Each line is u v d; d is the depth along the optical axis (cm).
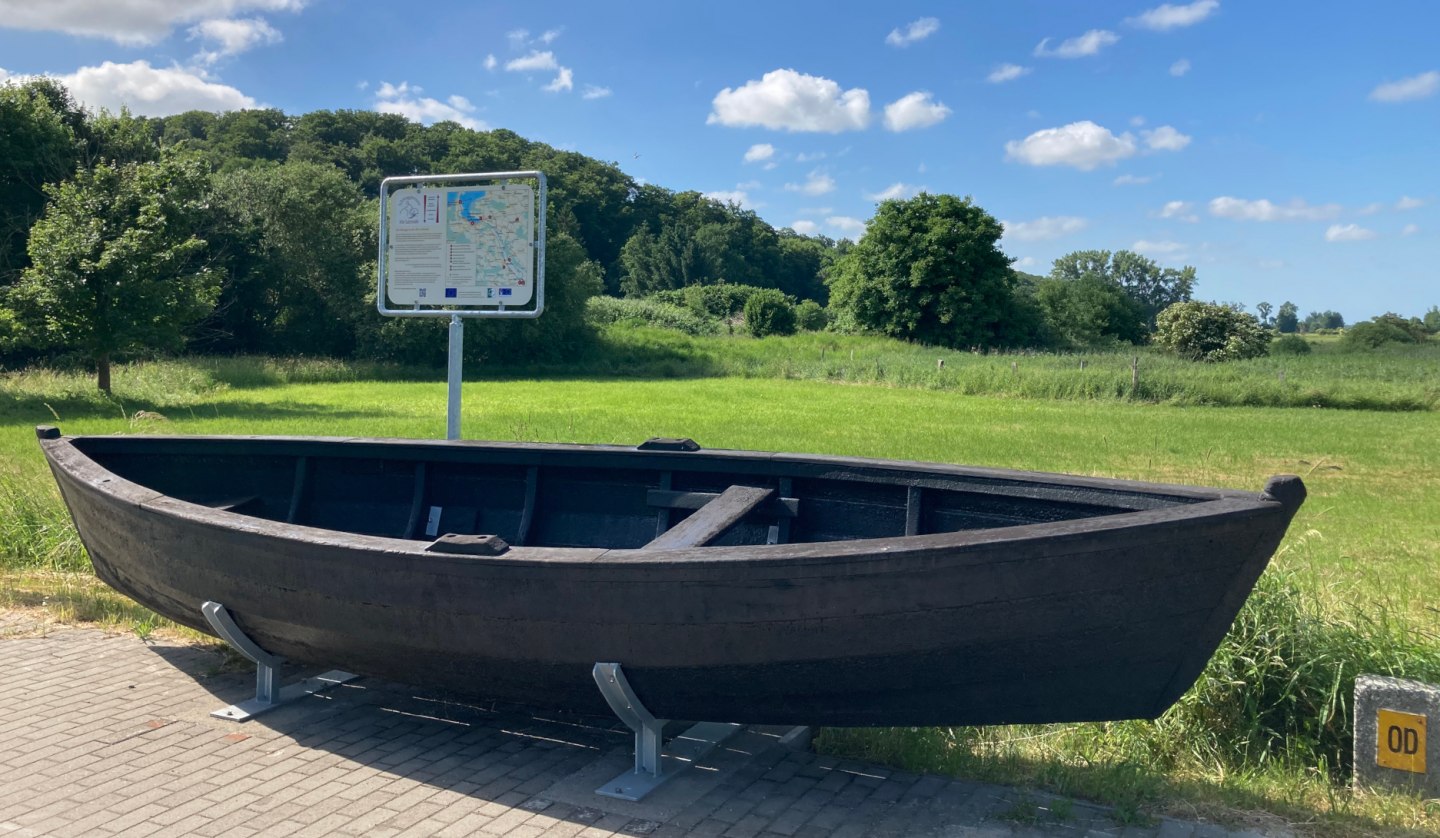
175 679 516
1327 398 3088
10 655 552
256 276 4322
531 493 557
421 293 722
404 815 363
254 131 10012
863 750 426
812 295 13288
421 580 380
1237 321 6588
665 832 350
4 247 3234
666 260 11081
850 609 331
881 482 466
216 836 345
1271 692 470
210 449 608
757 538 505
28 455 1348
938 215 6506
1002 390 3441
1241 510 308
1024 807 368
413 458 581
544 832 350
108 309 2333
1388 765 394
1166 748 455
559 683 379
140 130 3703
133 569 494
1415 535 1017
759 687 356
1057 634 325
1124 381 3275
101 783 389
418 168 10419
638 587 347
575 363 4872
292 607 420
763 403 2811
